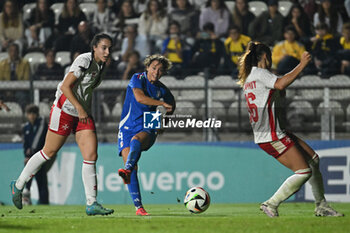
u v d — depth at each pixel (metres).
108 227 15.10
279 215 20.88
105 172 33.22
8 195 33.78
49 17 48.41
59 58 45.16
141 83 20.53
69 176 33.53
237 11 47.31
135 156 19.33
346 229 14.48
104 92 35.81
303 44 44.91
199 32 47.50
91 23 48.94
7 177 33.81
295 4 46.94
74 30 47.56
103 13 49.06
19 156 33.97
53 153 20.09
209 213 23.00
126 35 46.47
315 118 34.97
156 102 19.95
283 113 34.81
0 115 36.69
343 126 34.78
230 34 44.16
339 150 33.25
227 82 37.84
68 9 47.66
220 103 36.69
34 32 47.97
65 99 19.23
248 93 18.23
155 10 48.38
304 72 40.06
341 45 44.84
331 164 33.22
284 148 18.08
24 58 45.06
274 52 44.62
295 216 19.89
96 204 19.64
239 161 33.41
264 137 18.20
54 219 18.33
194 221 17.03
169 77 40.78
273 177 33.31
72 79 18.61
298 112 34.94
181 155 33.34
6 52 47.28
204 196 20.83
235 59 43.84
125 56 45.34
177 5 49.25
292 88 36.19
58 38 46.31
